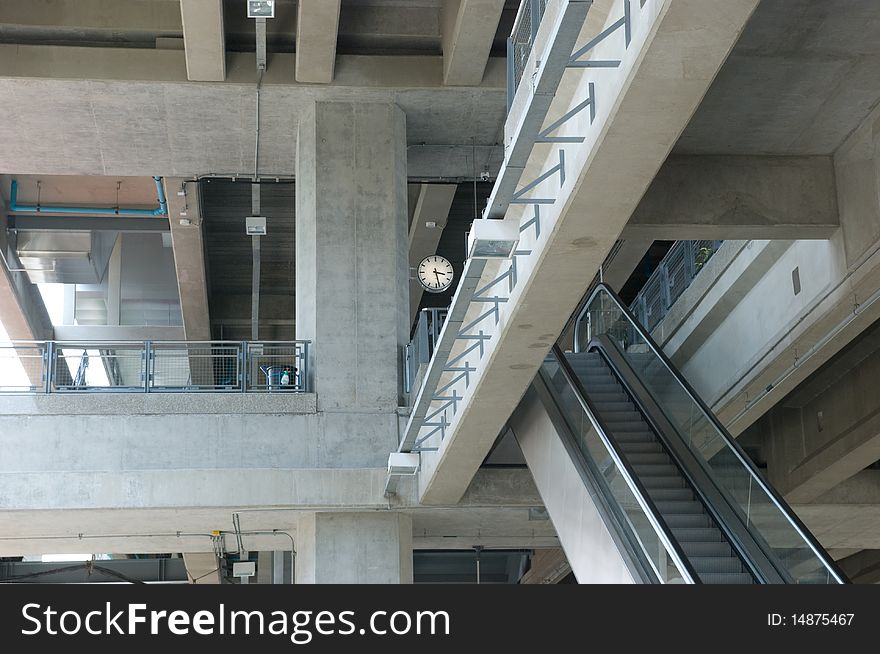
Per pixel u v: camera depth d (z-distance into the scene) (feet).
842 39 40.47
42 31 56.65
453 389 43.45
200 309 89.10
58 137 60.54
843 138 46.01
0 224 79.66
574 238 29.12
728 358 57.82
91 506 48.91
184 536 55.31
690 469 44.01
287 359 94.79
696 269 64.03
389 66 57.62
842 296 45.78
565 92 27.66
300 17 52.03
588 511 40.81
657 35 21.86
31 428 50.08
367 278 54.90
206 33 52.42
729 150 46.65
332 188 56.18
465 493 51.21
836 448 55.36
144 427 50.70
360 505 50.57
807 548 35.32
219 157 62.90
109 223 83.66
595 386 53.36
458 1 55.11
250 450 51.06
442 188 70.18
